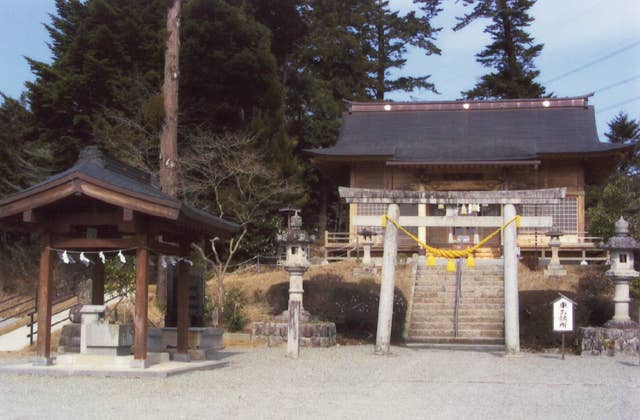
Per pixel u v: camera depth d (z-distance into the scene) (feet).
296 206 107.34
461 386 39.09
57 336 62.85
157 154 98.12
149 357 46.21
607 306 67.82
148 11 108.99
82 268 95.71
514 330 57.16
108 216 41.86
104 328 43.14
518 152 108.99
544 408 31.91
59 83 102.99
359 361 52.24
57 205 42.16
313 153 110.83
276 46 141.59
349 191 59.52
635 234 86.48
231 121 110.93
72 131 108.58
